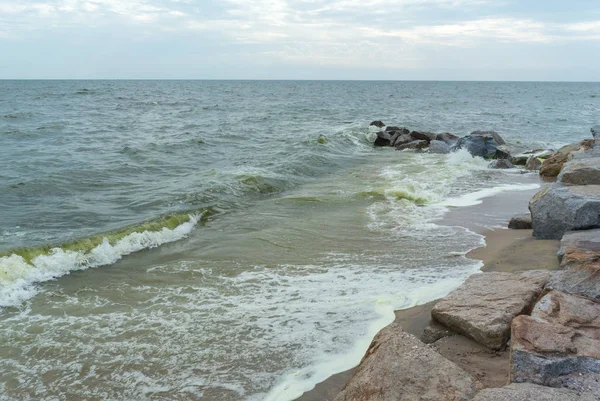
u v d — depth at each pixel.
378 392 3.71
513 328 4.29
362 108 54.31
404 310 5.86
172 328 5.59
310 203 11.96
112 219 10.20
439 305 5.26
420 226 9.81
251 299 6.33
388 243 8.69
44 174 14.41
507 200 12.32
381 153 22.02
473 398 3.39
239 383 4.54
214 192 12.49
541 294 5.31
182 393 4.41
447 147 22.19
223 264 7.71
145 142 22.47
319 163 17.88
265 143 23.45
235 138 25.31
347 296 6.33
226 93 94.56
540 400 3.31
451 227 9.71
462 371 3.85
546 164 16.53
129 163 16.94
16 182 13.23
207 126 31.50
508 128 34.41
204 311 6.01
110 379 4.65
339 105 60.00
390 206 11.59
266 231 9.55
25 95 71.19
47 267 7.38
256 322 5.68
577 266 5.36
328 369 4.71
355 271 7.27
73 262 7.67
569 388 3.59
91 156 18.28
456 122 38.25
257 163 17.14
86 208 11.05
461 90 129.88
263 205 11.85
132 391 4.46
